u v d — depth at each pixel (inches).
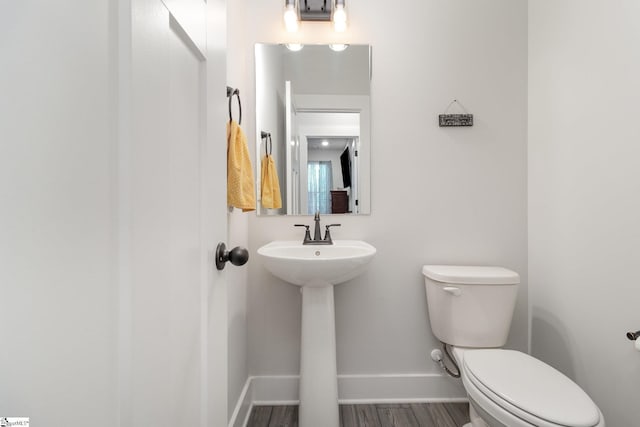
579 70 49.7
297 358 63.0
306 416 52.0
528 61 63.2
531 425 33.0
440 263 63.6
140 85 15.0
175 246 19.6
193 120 23.0
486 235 63.5
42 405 10.0
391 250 63.8
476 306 53.2
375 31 64.0
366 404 61.7
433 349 63.2
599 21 45.6
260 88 63.9
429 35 63.7
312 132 65.0
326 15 63.2
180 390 20.1
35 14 9.7
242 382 57.9
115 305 13.4
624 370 42.1
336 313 63.4
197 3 23.3
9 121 9.1
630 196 41.1
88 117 11.9
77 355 11.4
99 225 12.5
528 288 62.8
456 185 63.6
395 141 63.9
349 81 64.2
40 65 9.9
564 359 53.0
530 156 62.6
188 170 21.9
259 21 63.8
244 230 61.1
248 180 50.3
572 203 51.4
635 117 40.3
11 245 9.2
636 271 40.5
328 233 60.6
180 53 20.6
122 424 13.6
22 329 9.4
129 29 14.1
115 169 13.5
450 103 63.7
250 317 63.1
